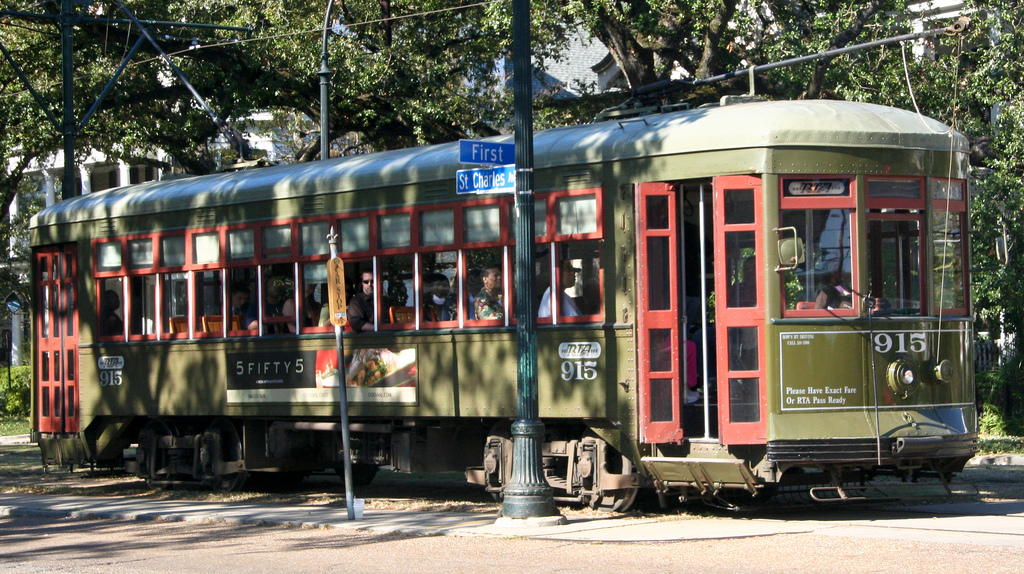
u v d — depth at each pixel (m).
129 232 14.75
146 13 21.84
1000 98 18.44
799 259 9.71
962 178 10.69
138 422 15.45
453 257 11.68
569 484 11.19
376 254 12.24
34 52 22.89
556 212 10.97
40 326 16.20
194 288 14.02
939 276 10.47
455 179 11.62
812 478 10.45
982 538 8.74
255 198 13.31
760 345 9.93
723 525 9.88
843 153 10.09
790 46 18.72
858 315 10.08
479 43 22.84
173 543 9.98
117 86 22.38
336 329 10.73
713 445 10.17
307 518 11.01
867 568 7.58
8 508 12.76
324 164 13.14
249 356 13.41
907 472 10.85
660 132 10.48
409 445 12.23
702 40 20.97
